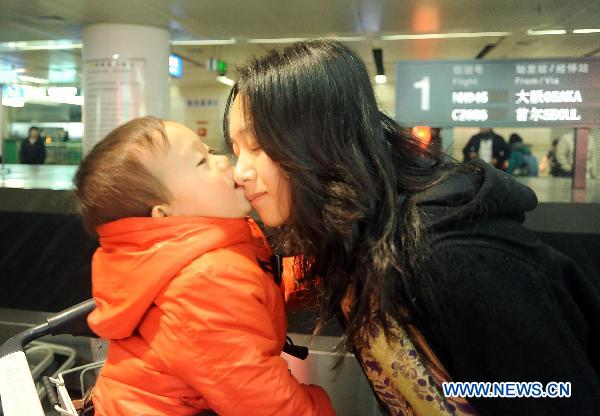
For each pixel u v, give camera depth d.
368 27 5.53
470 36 6.14
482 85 2.64
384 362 0.72
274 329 0.78
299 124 0.66
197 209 0.80
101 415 0.78
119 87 4.68
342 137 0.67
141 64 4.76
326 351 1.23
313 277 0.83
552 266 0.67
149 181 0.77
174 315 0.71
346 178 0.66
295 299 0.97
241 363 0.70
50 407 1.20
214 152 0.89
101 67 4.70
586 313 0.73
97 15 4.52
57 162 4.36
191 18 4.84
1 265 1.52
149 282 0.73
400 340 0.70
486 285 0.62
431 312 0.65
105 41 4.72
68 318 1.01
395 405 0.79
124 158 0.77
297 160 0.66
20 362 0.92
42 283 1.49
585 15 4.94
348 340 0.70
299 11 4.73
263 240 0.95
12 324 1.47
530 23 5.31
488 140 4.38
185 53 7.72
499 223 0.67
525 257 0.64
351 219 0.65
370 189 0.66
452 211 0.65
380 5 4.50
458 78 2.67
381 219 0.67
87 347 1.39
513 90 2.59
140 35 4.78
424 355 0.71
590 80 2.51
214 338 0.70
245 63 0.75
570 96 2.54
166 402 0.75
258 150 0.71
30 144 4.36
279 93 0.67
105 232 0.78
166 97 5.00
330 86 0.67
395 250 0.64
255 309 0.73
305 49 0.70
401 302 0.68
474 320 0.62
